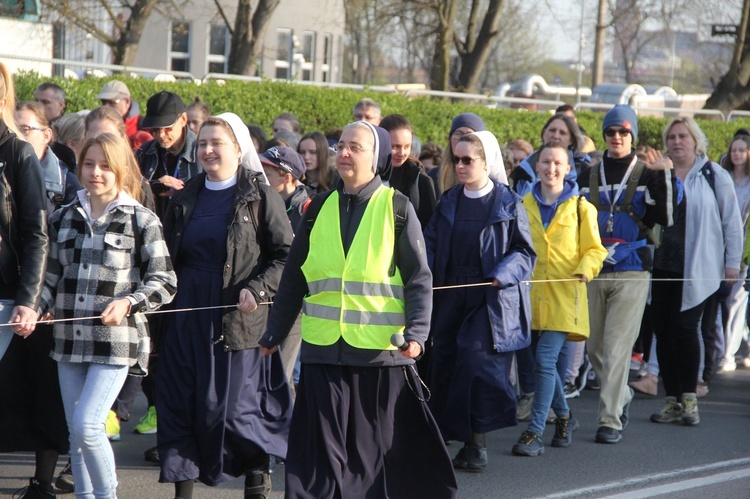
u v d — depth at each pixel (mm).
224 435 8867
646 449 12188
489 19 40812
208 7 42000
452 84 57625
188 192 9258
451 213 10961
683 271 13617
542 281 11633
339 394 8062
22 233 8453
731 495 10383
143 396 14336
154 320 9344
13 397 8977
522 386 12344
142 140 14344
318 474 8023
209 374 8812
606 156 12633
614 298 12406
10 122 8562
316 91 25000
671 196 12266
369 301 8047
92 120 10977
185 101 22891
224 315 8867
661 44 62625
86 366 8492
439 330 10875
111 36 39625
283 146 11758
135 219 8500
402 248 8133
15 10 32469
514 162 16891
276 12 52875
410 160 12070
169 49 50406
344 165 8148
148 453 10922
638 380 15852
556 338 11695
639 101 41312
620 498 10180
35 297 8281
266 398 9289
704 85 71000
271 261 9195
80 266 8406
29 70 22891
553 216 11797
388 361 8102
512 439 12578
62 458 11148
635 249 12305
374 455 8133
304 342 8203
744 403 15039
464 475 10891
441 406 10922
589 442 12461
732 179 15492
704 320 15281
